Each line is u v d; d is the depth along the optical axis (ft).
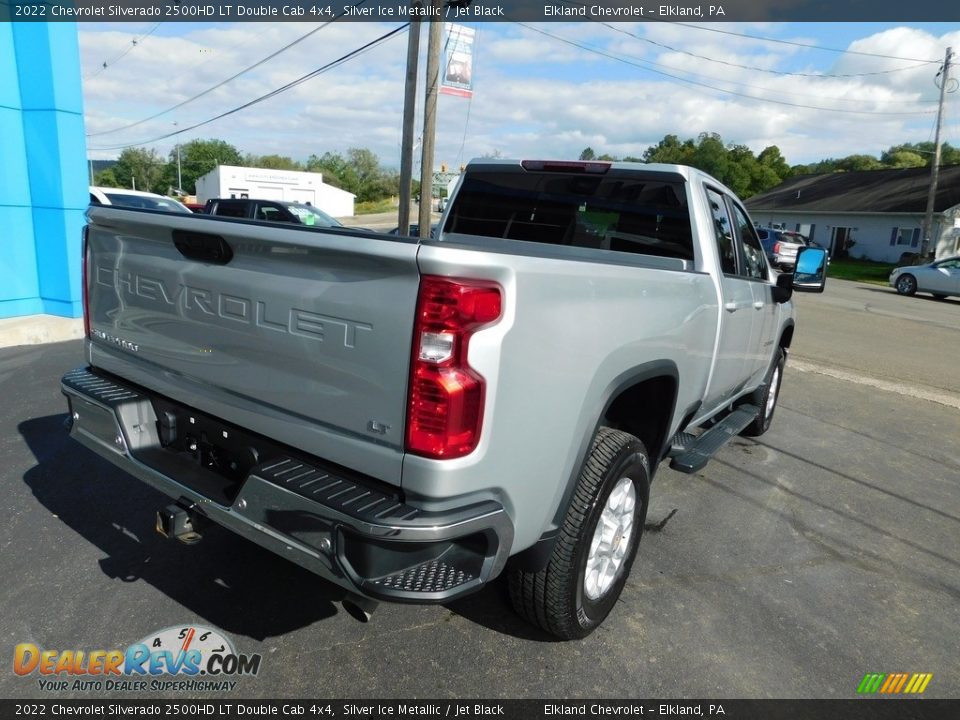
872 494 15.99
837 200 147.02
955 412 24.75
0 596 9.70
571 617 8.79
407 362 6.45
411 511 6.56
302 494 6.81
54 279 28.27
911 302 69.21
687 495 15.08
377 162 351.67
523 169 14.02
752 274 15.33
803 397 25.75
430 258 6.22
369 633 9.30
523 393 6.91
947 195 127.75
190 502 8.14
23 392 19.15
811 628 10.22
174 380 8.94
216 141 337.72
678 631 9.87
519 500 7.28
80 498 12.85
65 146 27.12
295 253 7.14
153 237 8.79
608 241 13.24
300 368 7.29
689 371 11.19
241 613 9.59
